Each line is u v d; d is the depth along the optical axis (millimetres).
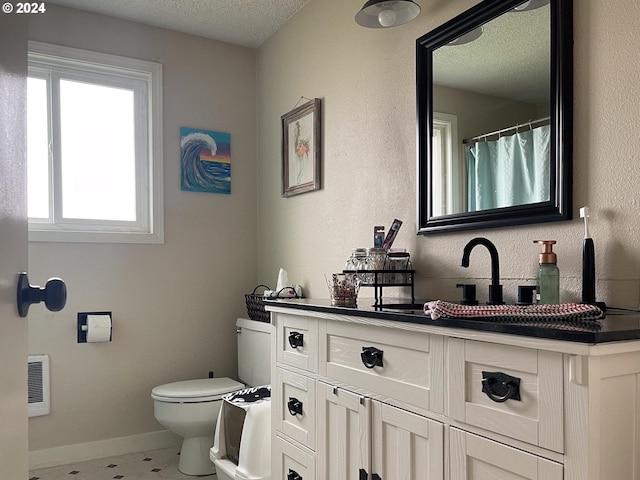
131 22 3043
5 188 644
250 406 2223
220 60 3307
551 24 1505
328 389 1616
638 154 1309
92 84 3020
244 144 3379
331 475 1596
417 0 2047
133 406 2990
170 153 3137
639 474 953
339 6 2539
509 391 1038
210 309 3234
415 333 1295
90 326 2826
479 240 1544
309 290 2766
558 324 1049
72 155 2982
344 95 2484
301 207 2857
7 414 667
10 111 673
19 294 731
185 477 2627
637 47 1316
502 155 1662
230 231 3316
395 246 2125
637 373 966
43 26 2820
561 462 946
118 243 2980
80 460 2828
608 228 1370
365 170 2328
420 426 1269
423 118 1976
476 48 1771
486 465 1100
